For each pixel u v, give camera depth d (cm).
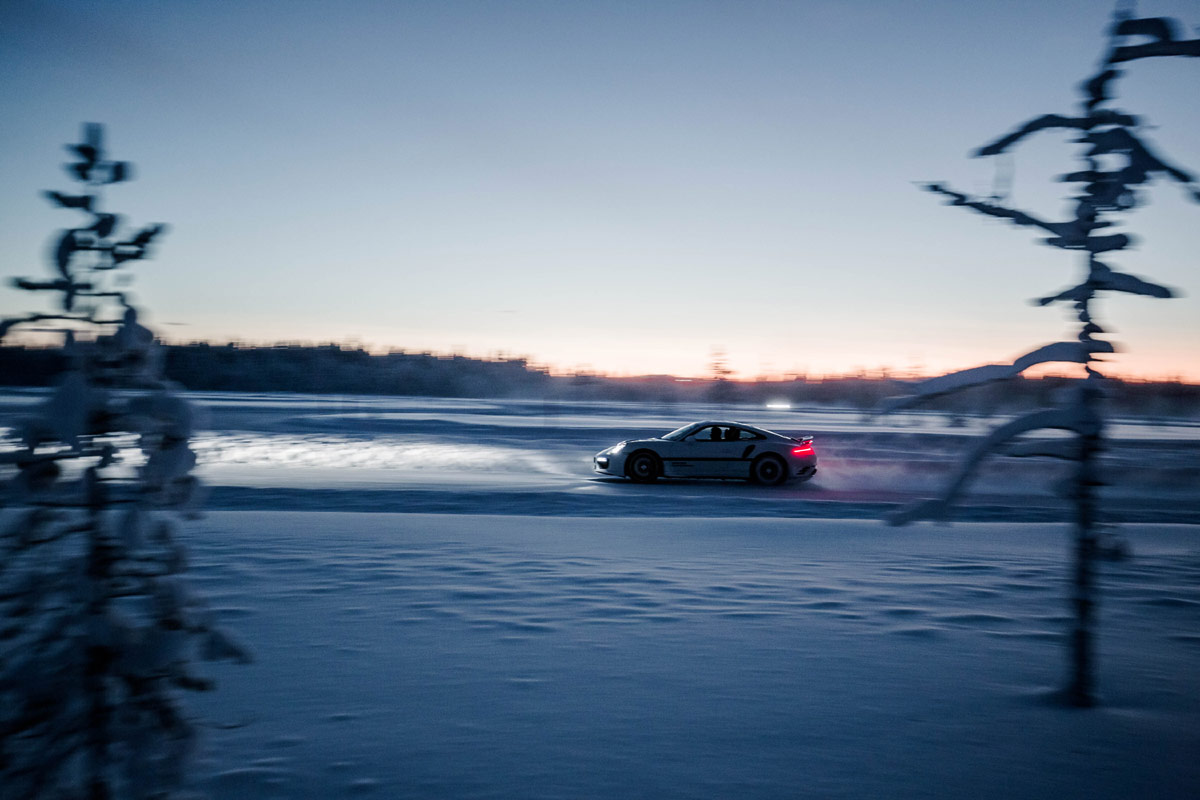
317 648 454
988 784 302
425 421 3628
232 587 588
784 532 855
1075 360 393
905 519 402
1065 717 370
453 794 288
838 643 477
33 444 200
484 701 378
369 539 777
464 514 1041
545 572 652
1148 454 2344
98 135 211
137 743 208
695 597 579
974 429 4138
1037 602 586
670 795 289
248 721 351
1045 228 394
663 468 1527
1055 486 405
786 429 3741
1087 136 388
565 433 2938
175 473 214
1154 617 554
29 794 200
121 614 211
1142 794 297
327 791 288
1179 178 370
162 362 220
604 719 358
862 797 290
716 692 393
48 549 208
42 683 198
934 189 402
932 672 430
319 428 2972
